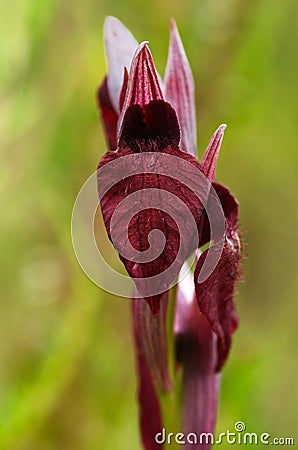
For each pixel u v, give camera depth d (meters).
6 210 0.50
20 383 0.49
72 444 0.48
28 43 0.49
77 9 0.49
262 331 0.51
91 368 0.48
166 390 0.29
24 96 0.49
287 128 0.51
